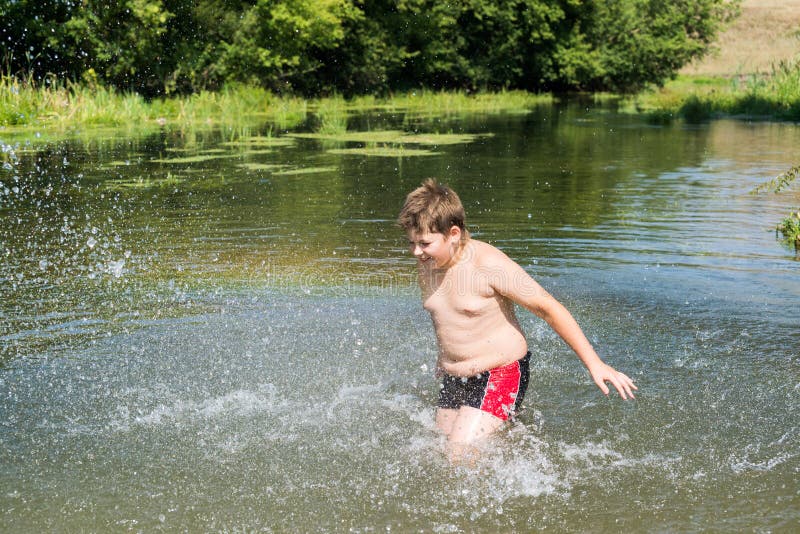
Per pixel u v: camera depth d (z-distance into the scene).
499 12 29.95
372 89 28.17
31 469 2.88
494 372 3.28
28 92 16.83
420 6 28.80
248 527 2.51
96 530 2.49
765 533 2.44
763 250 6.05
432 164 11.38
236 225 7.09
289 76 25.67
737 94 22.00
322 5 23.95
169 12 21.00
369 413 3.38
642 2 33.22
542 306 3.19
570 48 31.62
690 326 4.39
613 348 4.08
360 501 2.66
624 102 26.80
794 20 45.84
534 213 7.55
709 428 3.20
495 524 2.51
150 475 2.85
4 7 18.69
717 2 33.97
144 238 6.59
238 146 13.75
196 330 4.37
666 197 8.43
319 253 6.02
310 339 4.23
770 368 3.81
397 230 6.84
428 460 2.96
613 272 5.46
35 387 3.61
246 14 23.27
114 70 20.08
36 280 5.34
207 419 3.31
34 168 10.74
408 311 4.69
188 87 22.41
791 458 2.94
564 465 2.90
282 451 3.04
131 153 12.58
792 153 12.10
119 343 4.17
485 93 29.98
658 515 2.55
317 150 13.22
